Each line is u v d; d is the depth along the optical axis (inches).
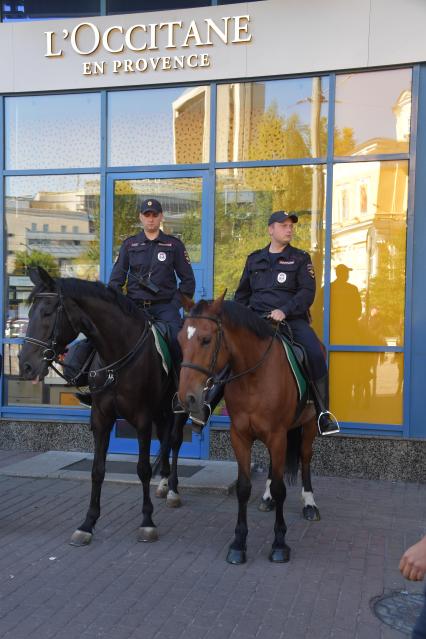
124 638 128.4
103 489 233.3
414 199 245.3
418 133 244.8
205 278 272.8
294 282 186.4
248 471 167.2
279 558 165.9
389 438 245.8
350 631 132.0
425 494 229.5
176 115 275.4
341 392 256.1
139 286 206.8
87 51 276.2
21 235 295.0
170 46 266.1
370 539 184.7
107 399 177.8
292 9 252.8
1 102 291.3
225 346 149.7
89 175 286.5
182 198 275.4
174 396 191.6
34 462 263.1
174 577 157.3
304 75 257.6
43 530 189.9
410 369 247.0
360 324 254.8
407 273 246.2
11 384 295.9
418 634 82.1
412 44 241.3
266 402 160.9
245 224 269.6
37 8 295.7
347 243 256.1
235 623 134.9
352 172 254.8
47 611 139.6
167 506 213.8
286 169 263.3
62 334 165.5
